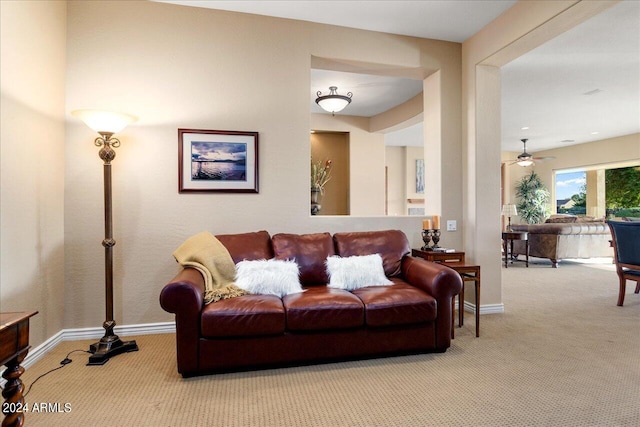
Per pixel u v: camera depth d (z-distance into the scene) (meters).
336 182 6.88
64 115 2.96
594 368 2.42
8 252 2.26
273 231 3.41
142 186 3.12
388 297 2.61
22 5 2.38
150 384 2.21
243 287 2.65
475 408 1.93
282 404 1.98
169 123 3.18
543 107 6.25
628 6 3.13
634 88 5.30
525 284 5.28
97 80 3.04
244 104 3.34
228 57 3.30
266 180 3.39
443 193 3.91
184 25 3.21
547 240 6.96
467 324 3.38
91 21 3.03
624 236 3.99
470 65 3.81
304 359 2.45
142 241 3.12
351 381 2.25
